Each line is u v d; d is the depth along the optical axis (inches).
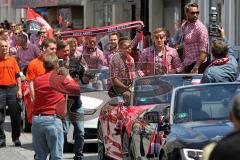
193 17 667.4
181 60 708.0
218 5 1061.8
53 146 484.7
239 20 1010.1
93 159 645.9
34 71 589.9
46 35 978.1
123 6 1461.6
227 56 537.3
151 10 1315.2
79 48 836.6
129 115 553.9
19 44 888.3
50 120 481.4
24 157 655.1
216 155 242.5
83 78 724.7
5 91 719.1
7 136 801.6
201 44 666.8
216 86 475.2
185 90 474.6
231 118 250.2
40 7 1679.4
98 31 927.7
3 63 717.3
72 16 1642.5
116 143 582.9
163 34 657.0
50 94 482.3
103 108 633.0
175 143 430.0
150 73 656.4
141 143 504.7
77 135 586.2
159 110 506.0
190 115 461.4
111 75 657.6
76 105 581.9
